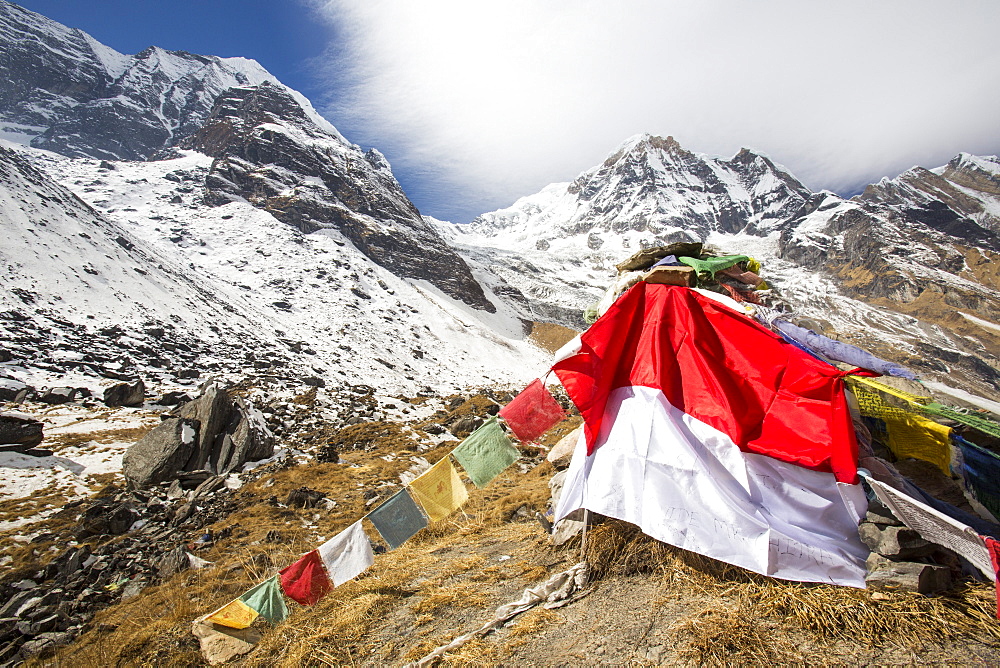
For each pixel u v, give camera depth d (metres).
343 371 50.09
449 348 76.25
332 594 6.56
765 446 4.86
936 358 113.94
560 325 123.25
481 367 74.12
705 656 3.60
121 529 13.72
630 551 5.04
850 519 4.55
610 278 175.88
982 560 3.66
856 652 3.47
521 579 5.77
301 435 26.45
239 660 5.64
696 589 4.38
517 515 9.23
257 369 39.75
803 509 4.61
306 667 5.06
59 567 11.30
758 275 6.98
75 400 25.55
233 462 19.80
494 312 116.81
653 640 3.93
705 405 5.20
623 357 5.79
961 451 4.76
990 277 175.88
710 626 3.87
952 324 144.12
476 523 9.03
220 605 7.88
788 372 5.09
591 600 4.73
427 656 4.53
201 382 33.34
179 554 10.85
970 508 4.70
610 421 5.52
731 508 4.53
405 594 6.22
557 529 6.38
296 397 35.59
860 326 144.50
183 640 6.57
